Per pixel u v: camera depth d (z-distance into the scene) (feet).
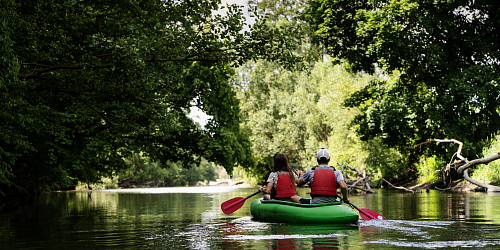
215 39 30.17
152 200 49.08
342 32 54.65
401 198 40.11
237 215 23.76
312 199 19.16
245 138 53.26
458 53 56.65
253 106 127.95
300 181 20.18
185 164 52.08
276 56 30.66
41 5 25.75
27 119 27.99
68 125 39.29
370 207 28.14
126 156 42.42
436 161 68.39
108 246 13.03
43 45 28.37
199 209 30.63
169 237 14.69
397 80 60.80
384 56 52.39
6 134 27.35
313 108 112.06
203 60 29.91
